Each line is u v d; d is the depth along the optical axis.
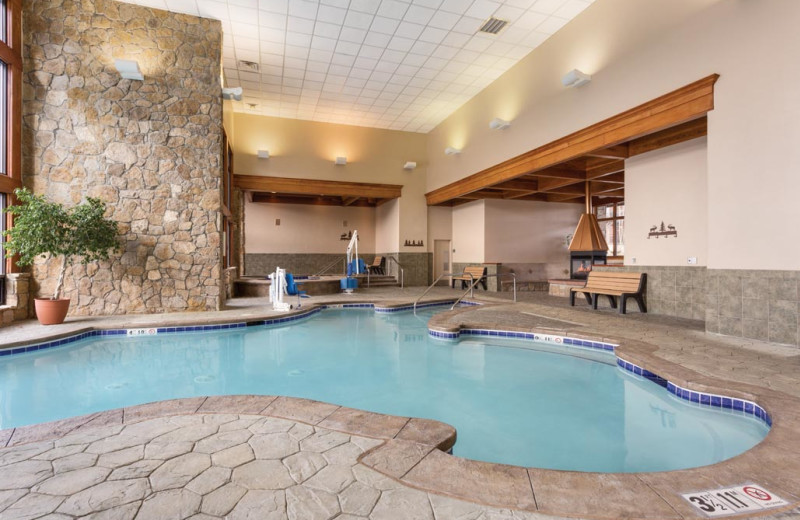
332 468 1.88
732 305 4.79
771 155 4.43
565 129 7.50
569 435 2.76
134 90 6.91
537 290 12.71
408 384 3.87
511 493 1.68
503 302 8.34
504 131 9.38
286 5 6.95
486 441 2.68
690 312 6.29
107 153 6.77
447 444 2.20
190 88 7.16
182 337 5.79
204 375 4.12
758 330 4.55
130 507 1.57
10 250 5.62
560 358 4.72
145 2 6.85
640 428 2.86
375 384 3.87
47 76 6.52
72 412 3.12
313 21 7.42
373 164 13.02
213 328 6.14
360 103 11.16
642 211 7.11
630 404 3.34
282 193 12.99
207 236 7.22
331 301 8.62
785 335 4.32
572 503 1.60
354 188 12.82
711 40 5.04
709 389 3.01
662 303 6.70
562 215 13.51
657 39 5.75
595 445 2.61
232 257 11.29
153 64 7.00
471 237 13.08
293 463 1.93
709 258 5.04
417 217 13.56
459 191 11.49
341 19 7.36
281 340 5.71
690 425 2.91
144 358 4.73
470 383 3.89
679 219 6.50
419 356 4.87
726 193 4.86
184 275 7.11
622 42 6.30
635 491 1.68
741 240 4.71
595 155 7.25
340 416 2.50
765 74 4.49
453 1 6.86
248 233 14.20
